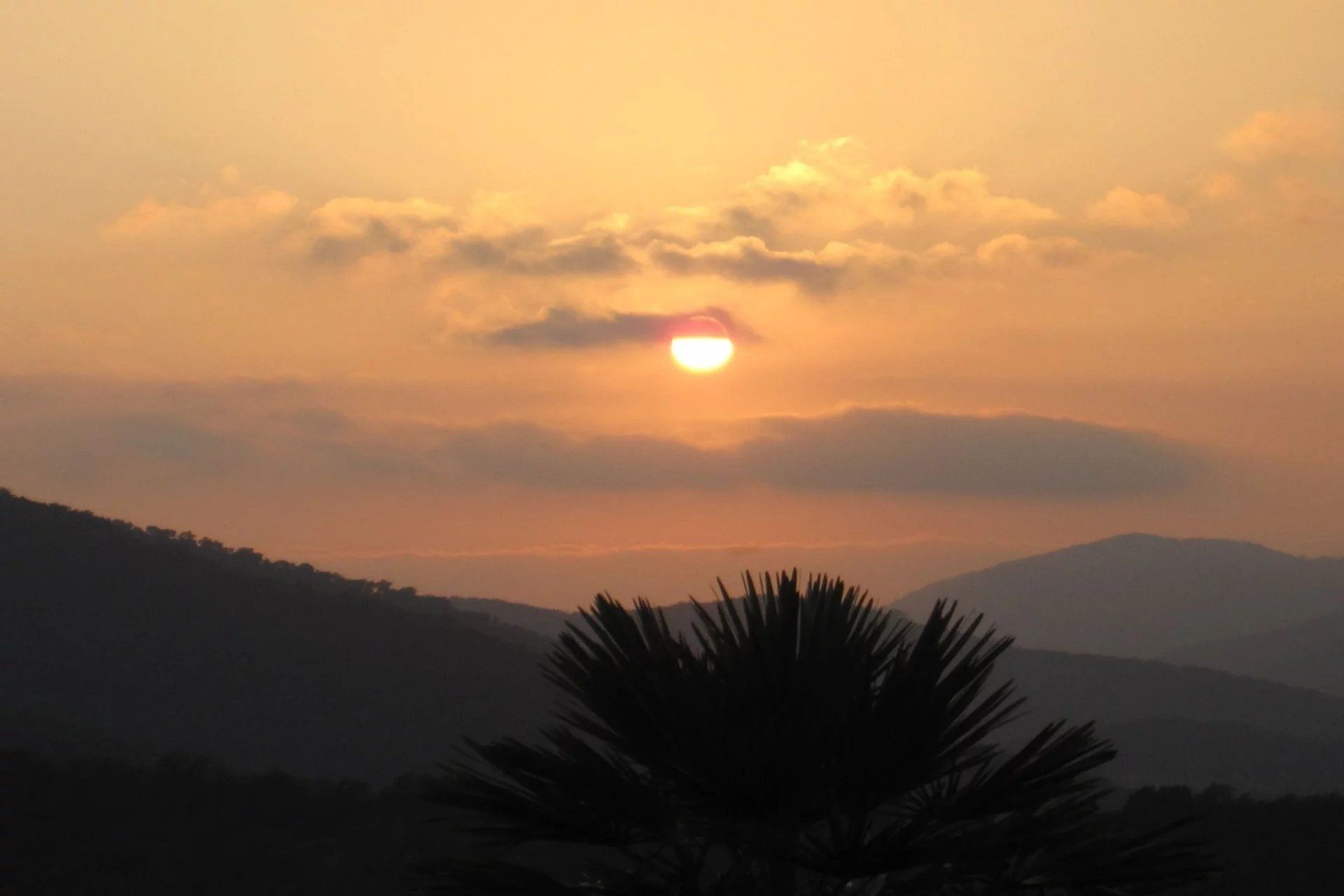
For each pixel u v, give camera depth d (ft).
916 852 13.93
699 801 15.05
